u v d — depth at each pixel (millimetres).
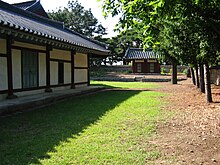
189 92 14117
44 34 9102
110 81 26719
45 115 7508
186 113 7930
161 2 3320
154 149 4559
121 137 5246
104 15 4359
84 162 3898
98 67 42625
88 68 17625
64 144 4738
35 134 5438
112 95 12992
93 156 4148
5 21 7367
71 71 14711
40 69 11812
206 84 10273
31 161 3908
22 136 5281
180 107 9086
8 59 9156
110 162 3924
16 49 10172
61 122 6570
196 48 9086
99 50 15758
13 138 5137
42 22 14891
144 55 36500
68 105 9484
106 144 4777
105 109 8562
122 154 4266
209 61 8469
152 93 13891
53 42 10109
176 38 8898
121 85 20375
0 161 3912
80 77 16391
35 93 11328
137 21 4355
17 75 10273
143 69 36844
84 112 7996
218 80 18438
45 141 4922
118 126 6156
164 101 10594
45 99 9648
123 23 4324
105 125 6246
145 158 4117
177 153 4387
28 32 8227
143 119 6977
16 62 10203
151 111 8195
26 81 10852
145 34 4527
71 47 11969
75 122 6570
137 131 5715
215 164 3939
